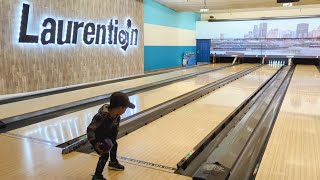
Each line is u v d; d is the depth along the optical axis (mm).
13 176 2037
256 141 2871
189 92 5523
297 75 8766
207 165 2129
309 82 7125
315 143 2826
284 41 12523
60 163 2268
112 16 7059
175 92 5617
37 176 2041
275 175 2123
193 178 1968
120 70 7609
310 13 12195
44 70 5375
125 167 2225
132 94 5402
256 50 13102
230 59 14383
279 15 12750
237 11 13258
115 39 7270
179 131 3209
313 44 12094
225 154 2383
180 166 2246
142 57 8617
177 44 12023
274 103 4832
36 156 2404
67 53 5852
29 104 4375
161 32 10508
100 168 1894
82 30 6152
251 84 6793
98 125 1750
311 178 2078
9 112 3871
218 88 6238
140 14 8320
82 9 6094
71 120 3609
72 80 6055
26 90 5062
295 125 3443
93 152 2537
